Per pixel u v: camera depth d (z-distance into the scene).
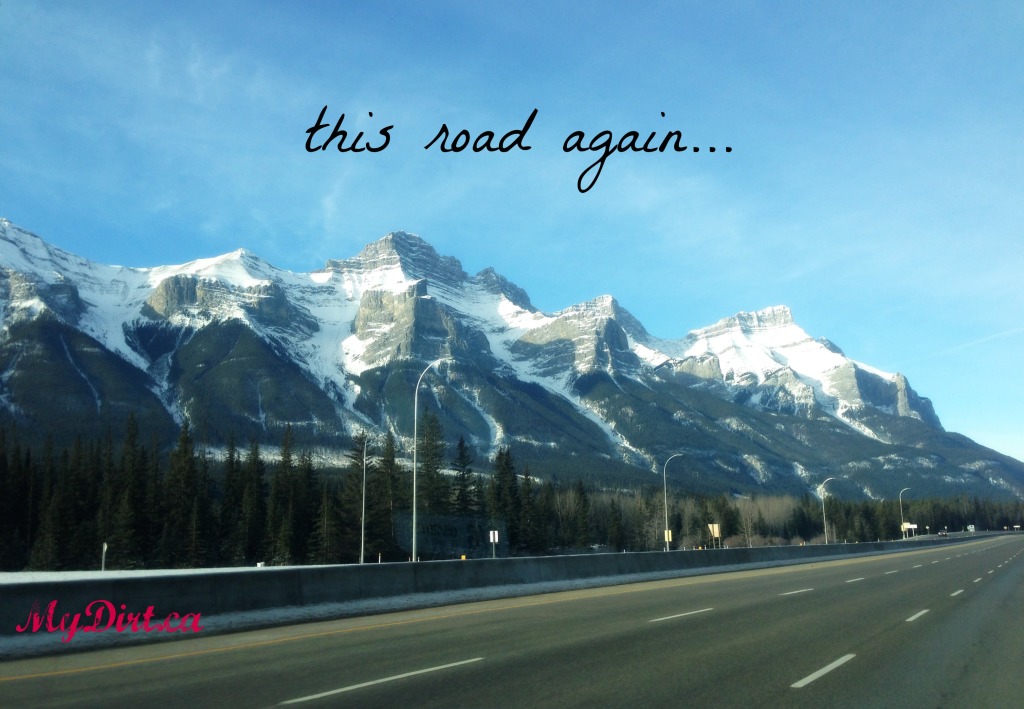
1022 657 14.08
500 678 11.95
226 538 95.31
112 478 98.25
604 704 10.29
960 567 44.44
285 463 100.88
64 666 13.24
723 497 152.62
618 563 34.81
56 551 84.25
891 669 12.86
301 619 19.45
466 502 101.94
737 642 15.62
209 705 10.30
